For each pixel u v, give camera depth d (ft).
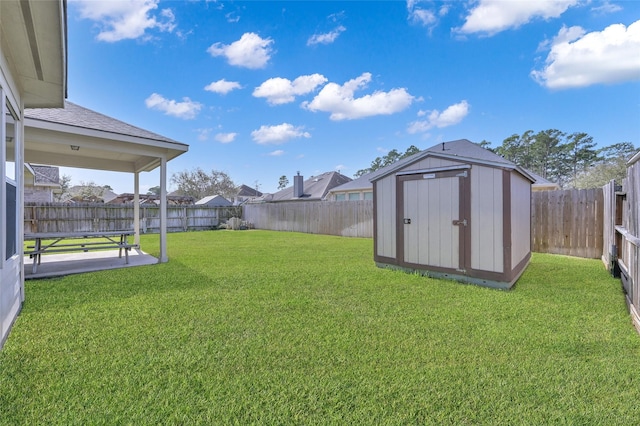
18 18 7.87
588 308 11.07
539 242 24.34
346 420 5.41
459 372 6.89
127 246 20.02
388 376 6.74
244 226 55.93
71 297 12.50
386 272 17.47
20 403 5.82
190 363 7.27
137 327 9.39
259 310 10.96
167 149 21.59
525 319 10.04
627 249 12.85
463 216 15.26
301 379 6.63
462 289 13.80
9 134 12.25
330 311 10.87
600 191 21.36
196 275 16.70
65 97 12.65
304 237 40.24
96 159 26.55
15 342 8.34
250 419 5.42
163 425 5.26
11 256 9.93
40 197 57.21
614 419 5.42
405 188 17.58
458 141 49.37
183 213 53.36
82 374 6.79
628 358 7.45
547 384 6.42
